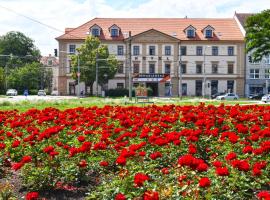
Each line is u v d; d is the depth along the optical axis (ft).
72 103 147.64
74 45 289.33
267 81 293.84
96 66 256.32
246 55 292.81
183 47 291.58
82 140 34.09
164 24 300.40
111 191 24.31
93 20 300.61
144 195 21.52
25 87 381.19
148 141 33.12
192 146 31.17
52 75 477.36
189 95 292.40
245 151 30.30
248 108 60.29
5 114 54.29
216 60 292.61
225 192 23.95
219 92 291.17
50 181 29.66
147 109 58.13
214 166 26.32
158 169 29.78
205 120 38.17
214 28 296.71
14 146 33.42
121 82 290.76
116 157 31.96
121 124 39.73
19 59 425.69
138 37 289.33
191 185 23.18
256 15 165.99
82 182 30.71
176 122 42.93
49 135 33.65
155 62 290.35
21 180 31.04
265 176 27.66
